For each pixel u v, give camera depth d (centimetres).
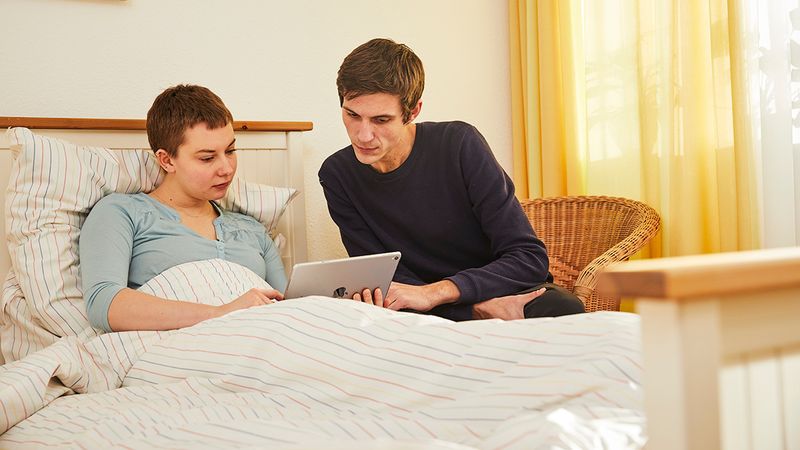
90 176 186
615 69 255
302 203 235
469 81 283
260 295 161
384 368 117
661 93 238
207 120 186
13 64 209
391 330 124
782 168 208
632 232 218
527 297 180
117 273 169
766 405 59
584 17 263
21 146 180
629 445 83
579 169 265
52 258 175
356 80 180
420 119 275
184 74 233
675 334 52
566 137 266
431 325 121
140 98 227
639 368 96
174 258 183
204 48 236
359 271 163
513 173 291
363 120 183
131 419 116
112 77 222
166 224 187
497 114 289
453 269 204
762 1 210
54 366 140
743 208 210
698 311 53
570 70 264
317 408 118
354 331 126
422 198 200
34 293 173
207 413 114
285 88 249
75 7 217
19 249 176
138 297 162
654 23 239
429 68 276
